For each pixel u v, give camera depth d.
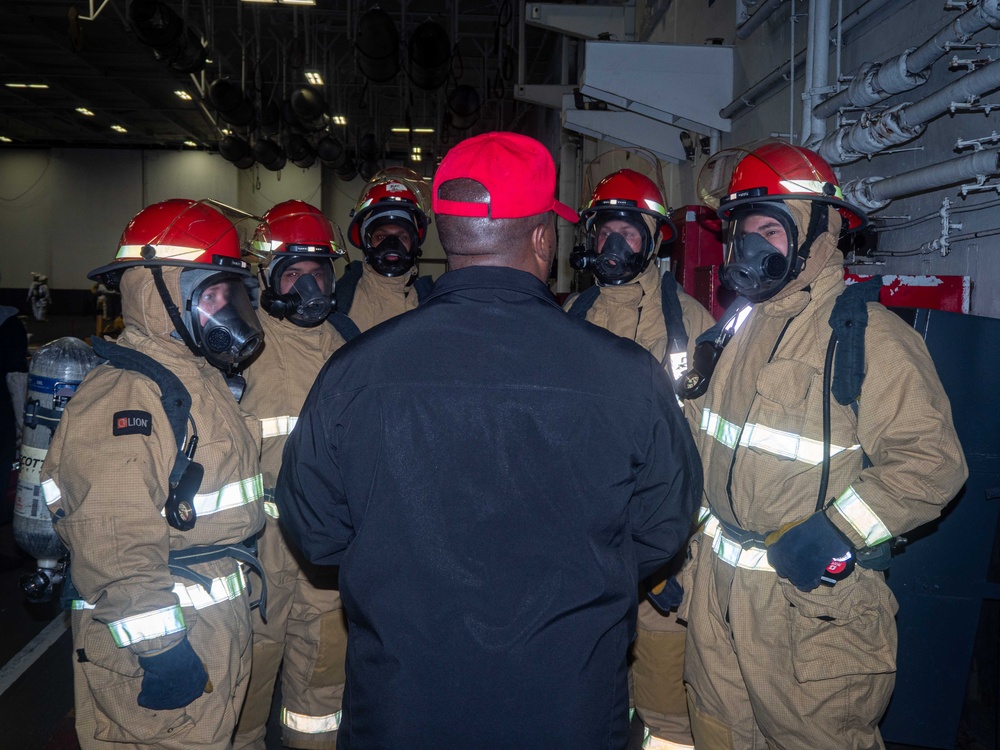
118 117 21.30
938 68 2.68
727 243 1.93
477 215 1.23
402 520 1.17
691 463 1.33
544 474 1.17
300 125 13.63
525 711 1.13
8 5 12.90
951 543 2.35
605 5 7.96
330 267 2.54
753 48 4.49
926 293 2.63
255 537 1.94
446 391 1.18
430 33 8.43
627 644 1.24
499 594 1.15
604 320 2.71
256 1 9.64
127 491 1.51
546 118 13.53
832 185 1.79
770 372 1.77
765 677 1.78
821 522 1.62
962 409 2.31
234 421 1.83
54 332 18.89
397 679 1.14
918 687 2.39
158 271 1.71
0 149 25.33
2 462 4.71
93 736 1.64
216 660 1.69
